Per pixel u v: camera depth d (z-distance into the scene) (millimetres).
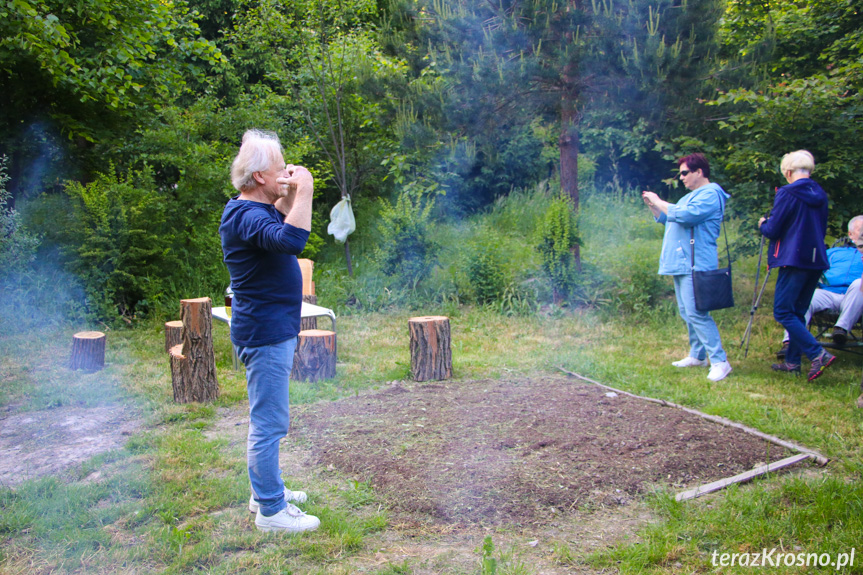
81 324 7383
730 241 9773
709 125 7383
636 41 6414
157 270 8125
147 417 4418
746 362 5762
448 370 5340
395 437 3850
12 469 3596
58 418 4477
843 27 7988
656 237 11250
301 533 2773
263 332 2594
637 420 4062
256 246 2492
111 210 7797
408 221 8609
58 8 8000
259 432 2695
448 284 8750
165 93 9602
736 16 8633
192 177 9023
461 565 2545
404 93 7828
